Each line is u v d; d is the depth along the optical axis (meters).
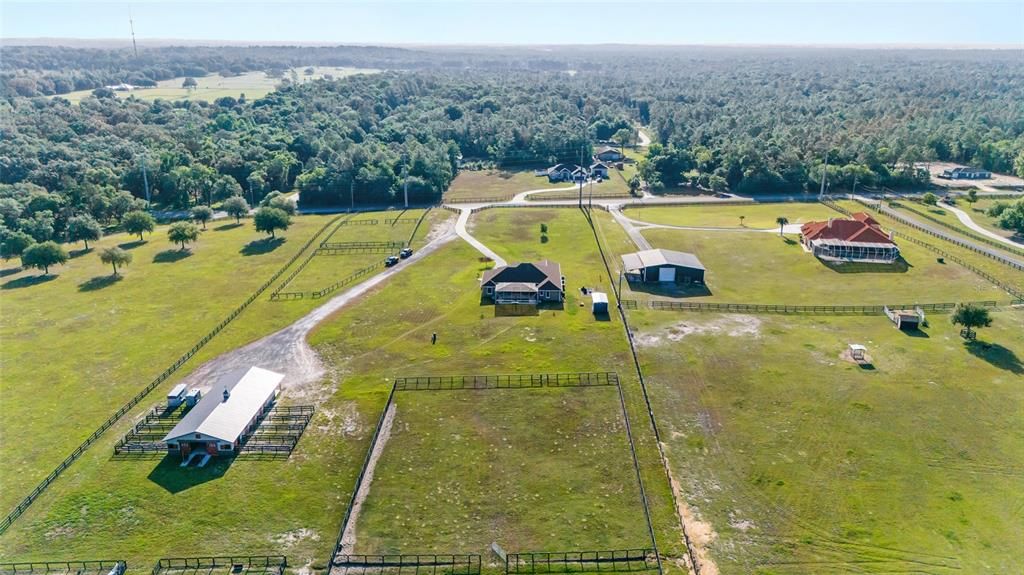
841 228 111.50
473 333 83.31
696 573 46.12
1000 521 49.88
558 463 58.06
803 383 69.38
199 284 102.94
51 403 68.88
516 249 116.81
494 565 47.34
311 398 68.88
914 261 105.31
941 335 79.44
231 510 52.84
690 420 63.62
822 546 48.03
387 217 140.38
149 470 57.78
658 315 87.19
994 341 77.31
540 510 52.50
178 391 68.00
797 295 93.25
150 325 87.75
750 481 55.00
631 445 59.88
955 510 51.12
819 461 57.16
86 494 54.84
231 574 46.81
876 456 57.59
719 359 75.00
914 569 45.66
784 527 49.97
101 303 95.50
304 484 55.78
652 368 73.38
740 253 112.25
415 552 48.53
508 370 73.81
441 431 63.00
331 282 102.50
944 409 64.06
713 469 56.59
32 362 77.56
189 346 81.50
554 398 68.12
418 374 73.44
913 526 49.62
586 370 73.31
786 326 83.31
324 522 51.56
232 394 64.69
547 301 92.75
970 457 57.16
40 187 144.62
